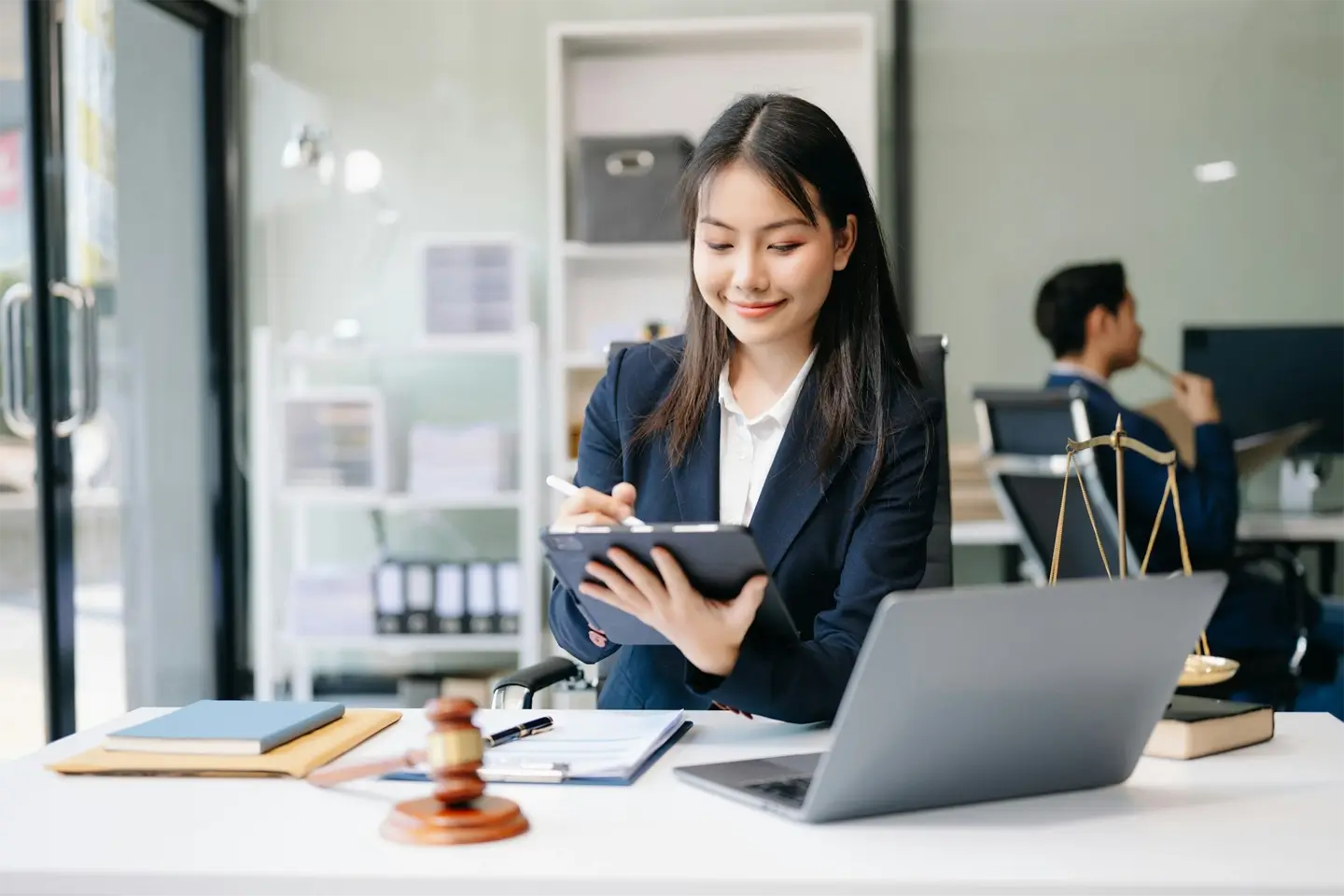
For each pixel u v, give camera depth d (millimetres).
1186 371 4016
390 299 4422
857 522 1500
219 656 4289
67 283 3330
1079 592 949
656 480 1599
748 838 949
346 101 4414
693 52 4184
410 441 4039
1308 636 3092
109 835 966
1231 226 4113
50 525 3252
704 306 1563
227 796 1069
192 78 4195
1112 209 4148
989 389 3088
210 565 4270
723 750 1224
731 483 1587
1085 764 1070
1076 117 4160
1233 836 955
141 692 3758
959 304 4203
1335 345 3943
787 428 1526
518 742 1220
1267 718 1271
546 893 864
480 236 4070
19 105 3178
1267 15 4090
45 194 3234
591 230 3971
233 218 4332
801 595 1513
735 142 1404
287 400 3994
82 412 3377
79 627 3389
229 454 4312
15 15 3172
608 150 3955
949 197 4203
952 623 911
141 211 3795
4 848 938
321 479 4000
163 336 3936
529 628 3949
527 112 4371
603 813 1016
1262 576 3250
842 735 934
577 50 4184
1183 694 1375
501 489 4023
